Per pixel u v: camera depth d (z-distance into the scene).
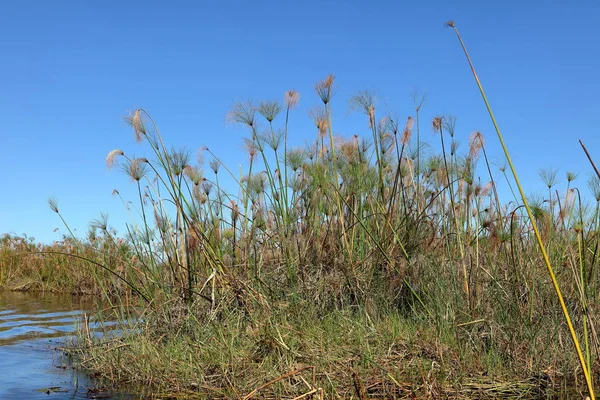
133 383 4.17
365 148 6.39
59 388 4.01
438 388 3.60
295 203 6.27
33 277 12.74
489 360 4.08
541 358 4.14
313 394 3.34
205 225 5.99
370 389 3.68
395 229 5.67
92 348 4.96
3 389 3.98
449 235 5.69
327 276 5.49
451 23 2.68
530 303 4.54
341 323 4.77
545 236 5.07
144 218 5.88
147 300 5.53
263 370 3.90
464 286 4.94
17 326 6.79
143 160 5.64
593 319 4.41
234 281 5.13
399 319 4.81
